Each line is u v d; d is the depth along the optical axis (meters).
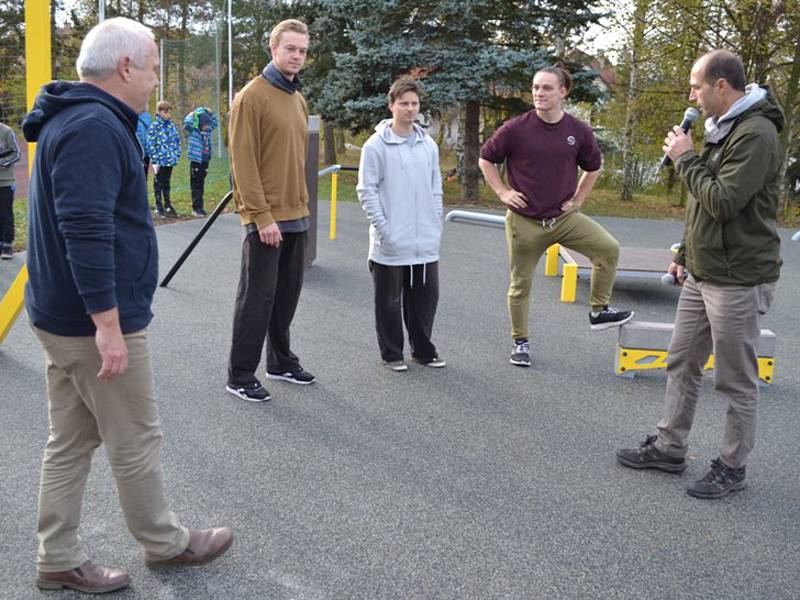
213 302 6.55
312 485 3.36
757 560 2.89
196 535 2.72
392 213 4.77
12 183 7.94
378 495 3.29
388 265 4.82
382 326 4.93
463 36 15.64
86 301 2.19
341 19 17.70
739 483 3.42
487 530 3.03
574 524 3.10
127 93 2.30
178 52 17.72
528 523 3.10
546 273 8.34
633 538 3.01
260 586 2.61
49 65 4.39
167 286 7.06
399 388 4.66
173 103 17.66
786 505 3.33
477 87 15.02
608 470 3.62
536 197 4.94
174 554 2.63
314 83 21.38
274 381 4.66
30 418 3.96
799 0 17.12
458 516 3.13
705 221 3.20
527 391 4.69
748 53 17.86
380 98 15.52
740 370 3.28
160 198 11.50
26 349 5.10
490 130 22.16
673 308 7.14
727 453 3.39
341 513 3.13
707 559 2.88
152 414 2.48
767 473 3.65
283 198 4.30
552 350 5.57
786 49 18.59
